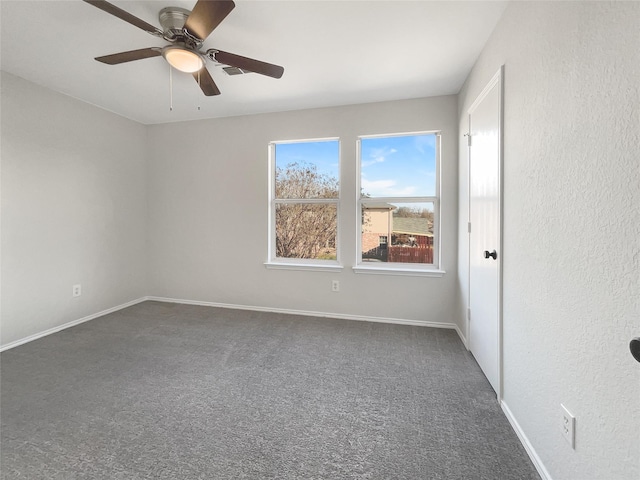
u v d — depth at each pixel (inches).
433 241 122.5
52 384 77.9
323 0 65.3
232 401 71.2
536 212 52.1
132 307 143.5
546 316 48.8
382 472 51.2
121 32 76.9
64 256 116.9
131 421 63.9
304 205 136.6
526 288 55.8
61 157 115.0
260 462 53.3
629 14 31.7
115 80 103.8
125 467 51.9
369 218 128.8
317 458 54.2
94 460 53.4
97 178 129.2
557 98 45.6
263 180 137.2
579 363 40.4
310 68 95.1
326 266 130.4
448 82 104.6
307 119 130.3
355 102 123.0
